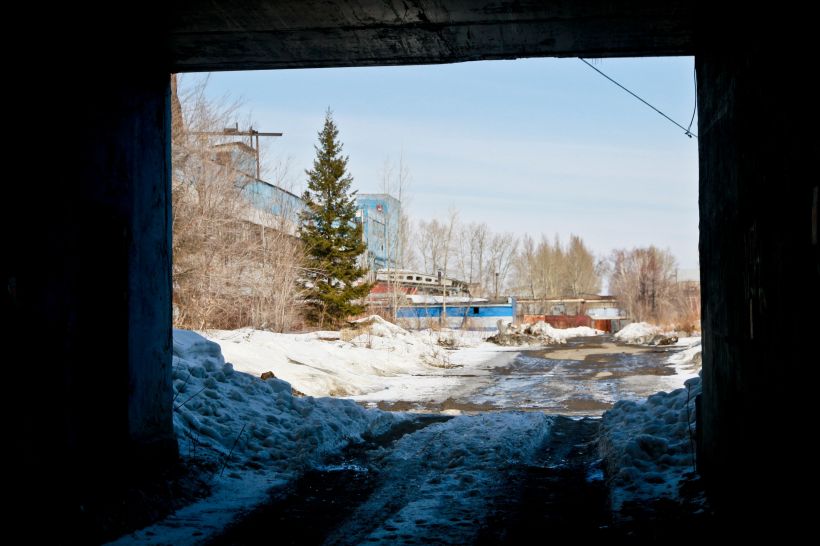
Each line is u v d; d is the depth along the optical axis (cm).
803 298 407
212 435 905
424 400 1752
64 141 611
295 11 677
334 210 3981
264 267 3089
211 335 2070
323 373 1917
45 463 582
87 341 646
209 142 2891
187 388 1007
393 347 2848
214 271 2700
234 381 1114
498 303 5034
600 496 744
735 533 529
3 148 534
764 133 486
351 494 767
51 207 594
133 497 662
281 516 682
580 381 2167
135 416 717
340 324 3778
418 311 4709
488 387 2030
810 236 393
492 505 715
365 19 695
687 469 759
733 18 575
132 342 716
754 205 516
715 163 664
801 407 410
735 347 582
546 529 629
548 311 7962
